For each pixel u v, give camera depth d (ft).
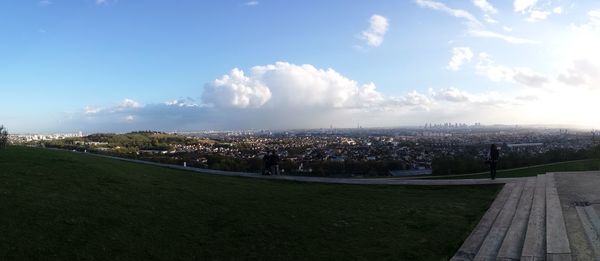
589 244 29.55
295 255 33.99
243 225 40.52
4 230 31.55
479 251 31.81
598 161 89.56
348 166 151.84
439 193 58.49
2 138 74.95
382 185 65.36
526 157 133.18
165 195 48.67
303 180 71.31
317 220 43.50
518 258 28.99
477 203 51.11
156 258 31.27
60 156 66.08
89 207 39.65
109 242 32.60
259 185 64.28
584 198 45.19
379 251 34.81
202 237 36.70
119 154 176.14
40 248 29.73
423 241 37.06
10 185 43.04
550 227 33.71
